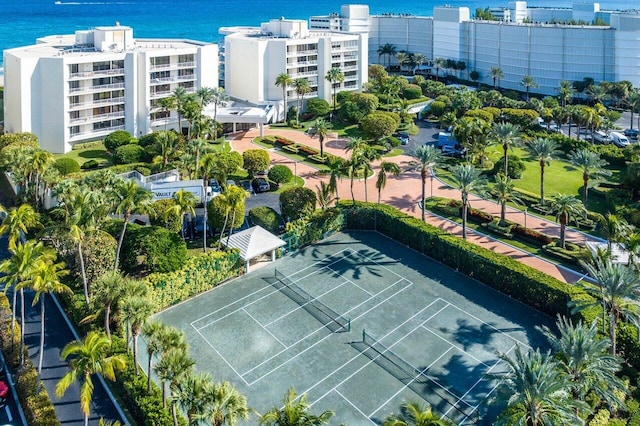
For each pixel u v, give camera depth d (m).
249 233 66.31
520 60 167.12
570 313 52.84
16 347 50.12
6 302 56.91
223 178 68.06
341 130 126.69
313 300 58.56
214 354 49.75
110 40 113.44
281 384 45.94
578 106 118.69
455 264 65.38
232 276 62.97
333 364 48.47
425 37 193.62
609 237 59.16
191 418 33.94
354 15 194.00
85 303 52.72
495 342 51.38
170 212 63.09
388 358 49.25
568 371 37.66
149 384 42.03
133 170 91.38
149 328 39.38
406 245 71.75
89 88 105.69
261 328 53.66
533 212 81.12
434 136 123.06
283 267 65.75
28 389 44.16
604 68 153.12
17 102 103.25
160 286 55.84
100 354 36.28
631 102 122.38
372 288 61.06
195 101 104.00
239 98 139.50
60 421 41.88
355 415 42.53
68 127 104.50
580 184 91.62
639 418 39.81
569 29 155.25
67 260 58.81
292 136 122.31
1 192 86.75
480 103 130.88
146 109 112.06
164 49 114.88
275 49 132.75
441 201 84.69
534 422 32.84
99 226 59.75
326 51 140.25
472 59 181.38
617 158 100.56
